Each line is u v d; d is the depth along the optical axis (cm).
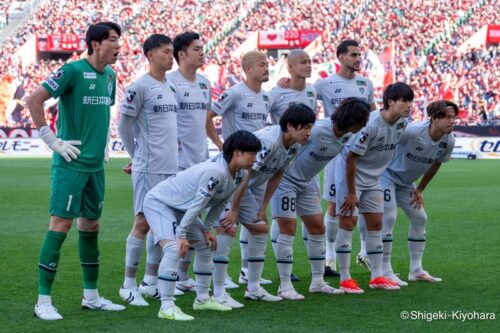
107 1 12712
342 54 2564
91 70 1814
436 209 4025
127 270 1952
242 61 2325
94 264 1847
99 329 1628
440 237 3055
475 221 3538
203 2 12456
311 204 2073
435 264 2475
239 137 1706
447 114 2172
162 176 2027
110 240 2988
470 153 8650
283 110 2402
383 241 2231
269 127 1920
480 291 2036
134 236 1959
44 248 1766
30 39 12081
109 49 1808
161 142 2025
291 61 2386
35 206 4250
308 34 11175
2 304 1881
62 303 1912
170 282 1745
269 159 1889
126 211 3991
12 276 2241
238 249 2844
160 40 2008
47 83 1753
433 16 11225
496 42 10794
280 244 2012
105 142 1848
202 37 11950
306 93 2427
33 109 1747
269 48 11419
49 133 1750
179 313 1733
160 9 12481
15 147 9694
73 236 3081
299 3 12081
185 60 2217
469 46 10662
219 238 1919
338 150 2042
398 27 11206
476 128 8631
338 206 2181
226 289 2166
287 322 1694
